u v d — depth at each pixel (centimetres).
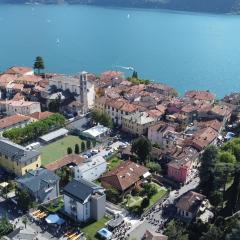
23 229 15038
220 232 13875
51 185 16900
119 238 14850
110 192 16900
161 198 17238
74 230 15162
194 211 15812
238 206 16350
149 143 19862
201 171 18225
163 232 15050
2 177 18438
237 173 17375
